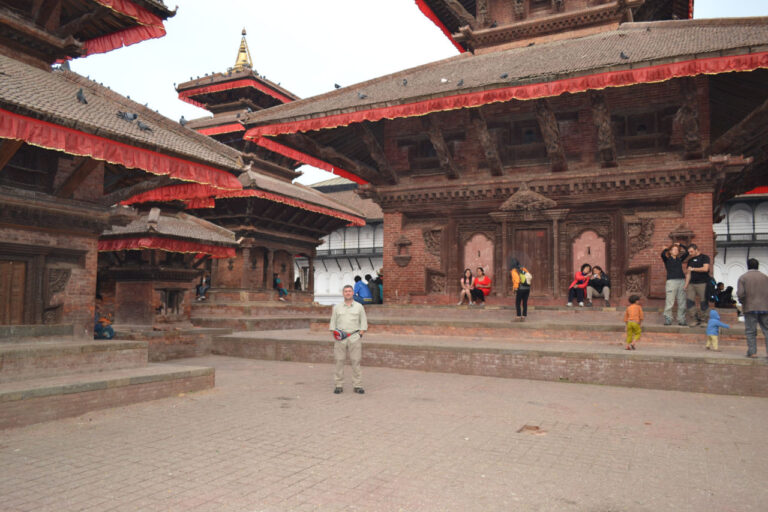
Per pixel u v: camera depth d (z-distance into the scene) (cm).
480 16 1980
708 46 1216
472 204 1727
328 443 596
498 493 447
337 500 427
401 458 543
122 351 915
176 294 1609
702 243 1451
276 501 424
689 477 494
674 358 972
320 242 3169
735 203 3962
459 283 1762
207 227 1627
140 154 874
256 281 2700
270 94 3197
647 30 1656
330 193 5650
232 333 1669
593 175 1546
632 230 1546
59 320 943
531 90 1285
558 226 1638
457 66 1827
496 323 1361
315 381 1052
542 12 1912
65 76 1042
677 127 1498
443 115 1791
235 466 512
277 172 3064
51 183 910
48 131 748
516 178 1642
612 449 584
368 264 5159
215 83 3111
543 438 627
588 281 1529
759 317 949
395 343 1255
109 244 1423
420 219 1841
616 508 418
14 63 908
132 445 582
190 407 790
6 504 411
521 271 1408
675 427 689
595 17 1789
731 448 592
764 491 459
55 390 696
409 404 823
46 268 923
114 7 968
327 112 1502
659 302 1498
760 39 1168
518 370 1098
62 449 565
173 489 448
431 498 434
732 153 1466
